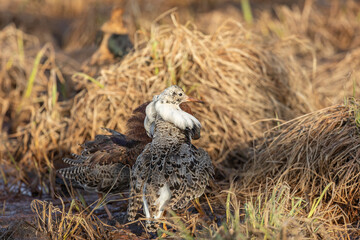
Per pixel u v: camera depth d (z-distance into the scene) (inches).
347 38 776.9
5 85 636.1
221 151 432.8
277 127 417.7
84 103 464.1
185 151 315.3
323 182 340.8
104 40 546.9
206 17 869.8
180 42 476.7
